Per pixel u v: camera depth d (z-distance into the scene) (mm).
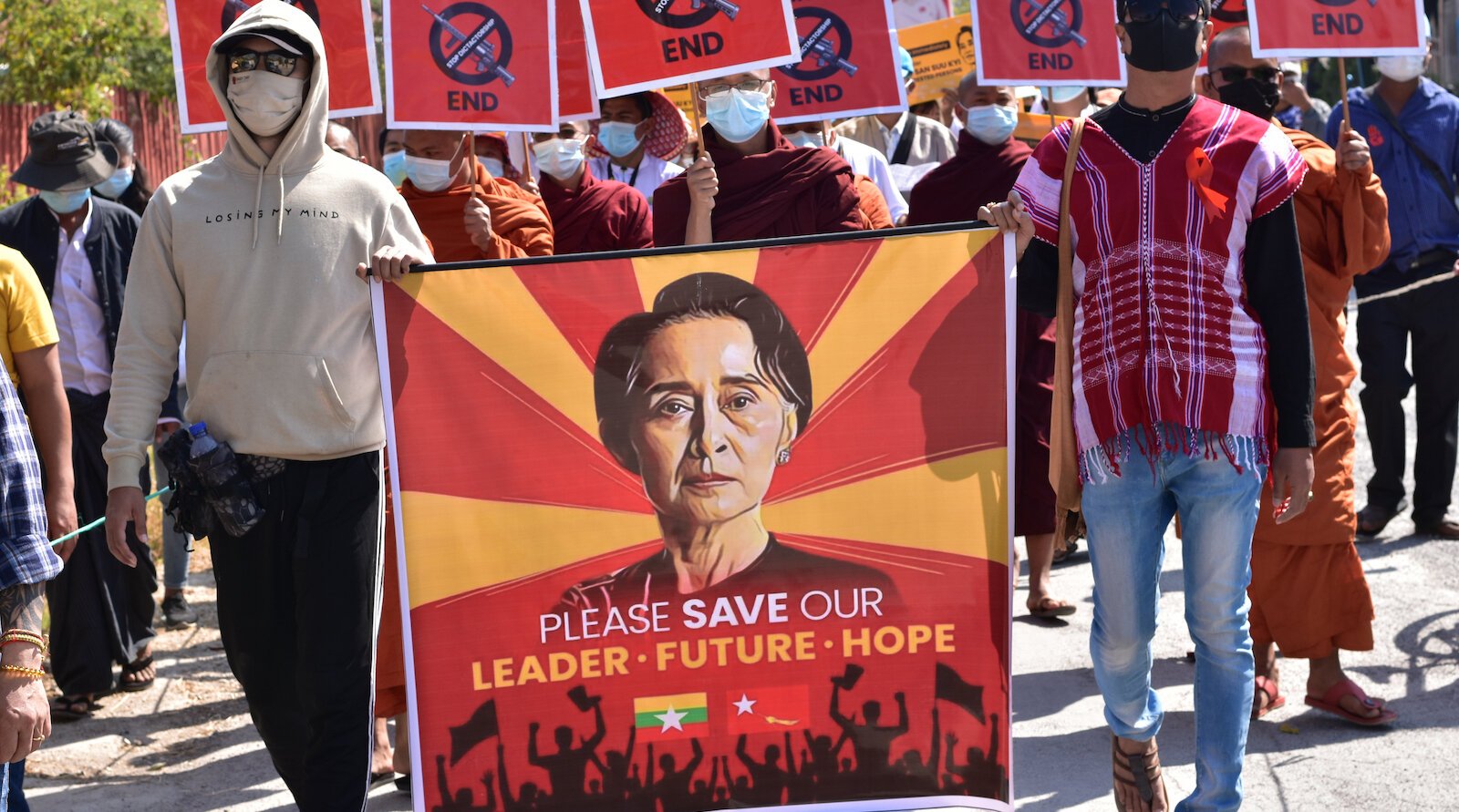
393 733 5504
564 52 6301
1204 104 3527
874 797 3693
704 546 3650
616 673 3662
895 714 3680
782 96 6285
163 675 6230
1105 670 3732
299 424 3771
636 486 3643
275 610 3900
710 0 4676
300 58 3770
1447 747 4500
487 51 5250
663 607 3656
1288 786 4301
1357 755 4500
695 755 3676
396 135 6379
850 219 5164
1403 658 5293
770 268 3619
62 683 5680
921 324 3629
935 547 3656
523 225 5457
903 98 6258
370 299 3844
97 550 5691
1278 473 3553
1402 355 6816
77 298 5770
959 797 3695
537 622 3643
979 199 6203
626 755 3666
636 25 4684
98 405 5766
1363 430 8695
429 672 3625
